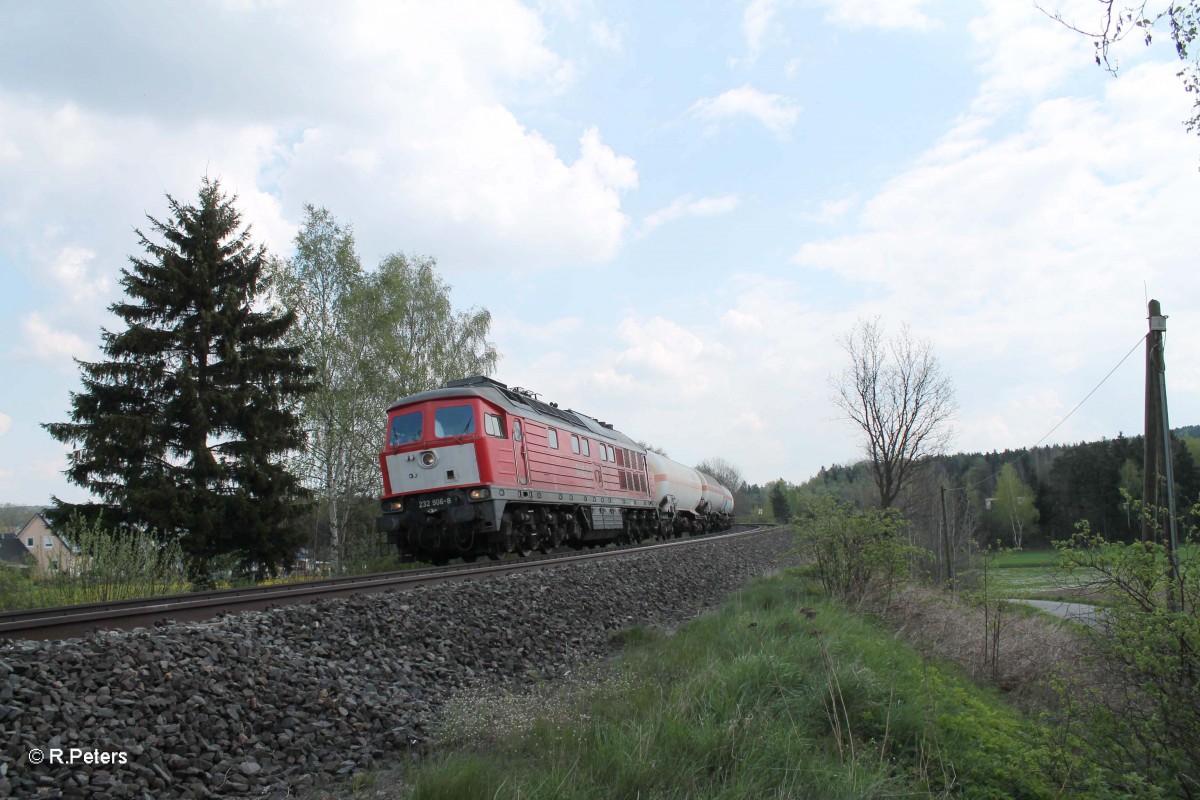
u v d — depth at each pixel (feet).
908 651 32.94
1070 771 19.20
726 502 175.52
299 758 17.72
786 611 35.19
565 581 42.01
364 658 24.80
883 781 16.96
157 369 73.61
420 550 59.36
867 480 118.11
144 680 18.35
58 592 43.47
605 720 19.66
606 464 86.12
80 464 68.64
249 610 28.22
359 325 96.22
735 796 14.93
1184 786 18.78
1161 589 21.26
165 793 15.02
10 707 15.62
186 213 79.66
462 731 19.84
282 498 77.00
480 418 57.57
